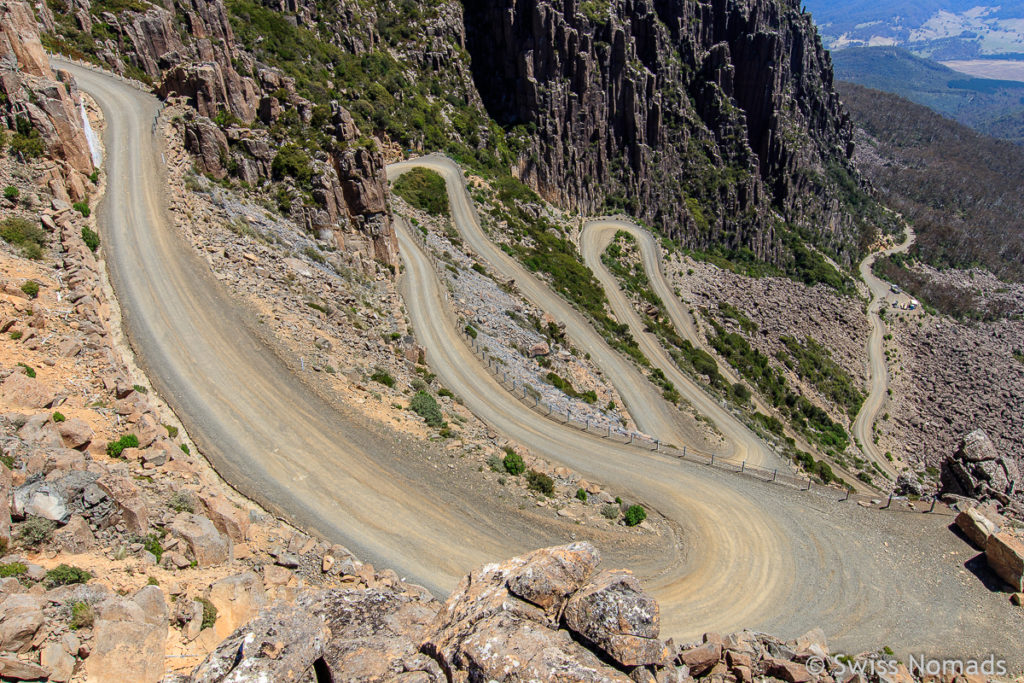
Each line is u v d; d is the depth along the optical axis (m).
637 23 185.88
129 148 55.50
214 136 58.81
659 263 150.50
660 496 45.62
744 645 24.58
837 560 39.47
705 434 76.25
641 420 75.12
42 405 24.39
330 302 52.12
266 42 112.81
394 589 25.59
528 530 35.38
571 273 114.88
